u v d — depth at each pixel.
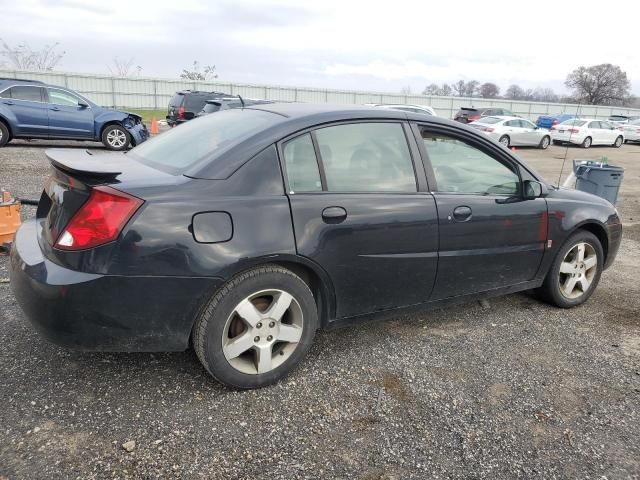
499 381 3.16
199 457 2.38
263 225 2.74
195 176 2.71
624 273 5.51
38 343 3.27
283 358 3.00
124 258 2.47
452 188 3.52
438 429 2.67
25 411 2.61
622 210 9.32
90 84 34.09
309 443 2.52
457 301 3.69
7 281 4.17
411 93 44.62
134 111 34.59
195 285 2.61
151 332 2.61
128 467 2.29
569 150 23.92
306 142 3.00
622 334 3.94
